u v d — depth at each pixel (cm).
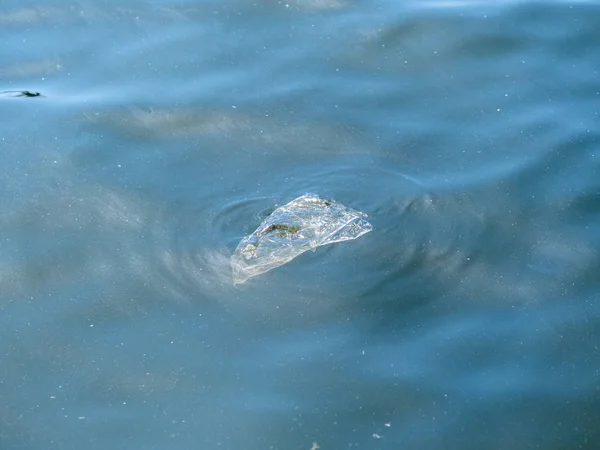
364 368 725
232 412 688
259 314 775
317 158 973
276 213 870
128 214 891
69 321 773
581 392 706
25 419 686
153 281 811
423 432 671
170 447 659
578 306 788
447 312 781
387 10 1211
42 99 1064
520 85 1087
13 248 850
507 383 713
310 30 1177
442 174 950
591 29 1170
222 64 1121
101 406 696
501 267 830
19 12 1215
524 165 959
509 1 1229
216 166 960
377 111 1047
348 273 816
